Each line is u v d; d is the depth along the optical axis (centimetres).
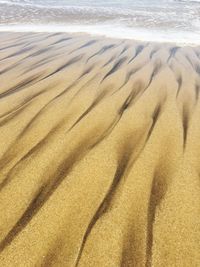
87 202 204
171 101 343
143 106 329
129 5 940
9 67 453
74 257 170
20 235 180
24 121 293
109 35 648
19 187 213
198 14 843
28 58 498
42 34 653
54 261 168
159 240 181
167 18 791
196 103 341
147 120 302
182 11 875
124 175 228
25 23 739
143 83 393
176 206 203
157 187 218
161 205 204
